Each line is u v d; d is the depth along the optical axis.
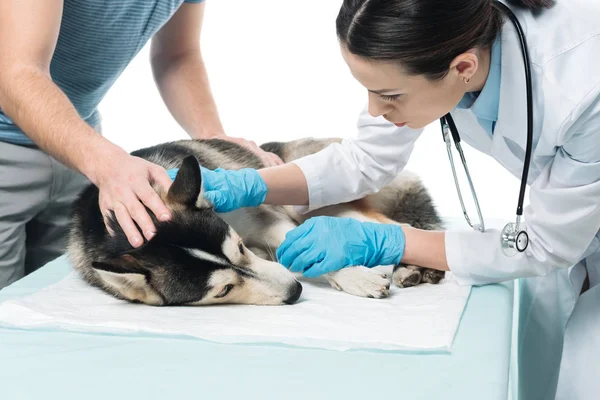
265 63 4.52
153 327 1.43
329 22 4.40
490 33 1.47
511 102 1.57
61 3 1.97
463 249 1.78
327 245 1.82
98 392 1.15
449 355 1.29
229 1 4.46
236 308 1.71
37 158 2.38
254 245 2.31
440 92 1.50
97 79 2.48
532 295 2.18
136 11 2.28
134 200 1.65
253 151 2.56
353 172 2.08
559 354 2.12
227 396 1.12
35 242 2.70
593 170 1.58
